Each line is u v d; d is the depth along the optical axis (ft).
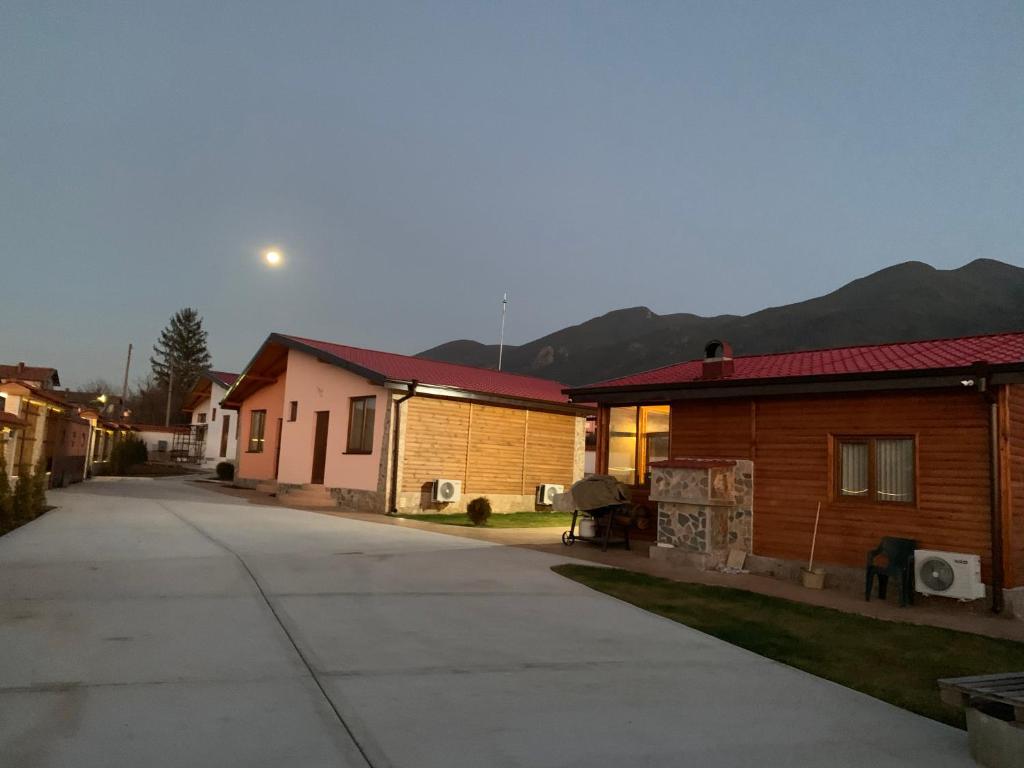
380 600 22.50
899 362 32.91
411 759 11.32
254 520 42.68
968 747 13.76
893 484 31.32
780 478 34.73
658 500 36.55
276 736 11.80
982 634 24.23
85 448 80.48
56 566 24.79
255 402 80.89
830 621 24.76
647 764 11.96
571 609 23.70
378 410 56.24
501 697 14.65
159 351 257.75
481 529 46.14
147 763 10.50
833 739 13.89
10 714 12.00
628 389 41.06
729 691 16.40
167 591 21.72
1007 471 27.99
